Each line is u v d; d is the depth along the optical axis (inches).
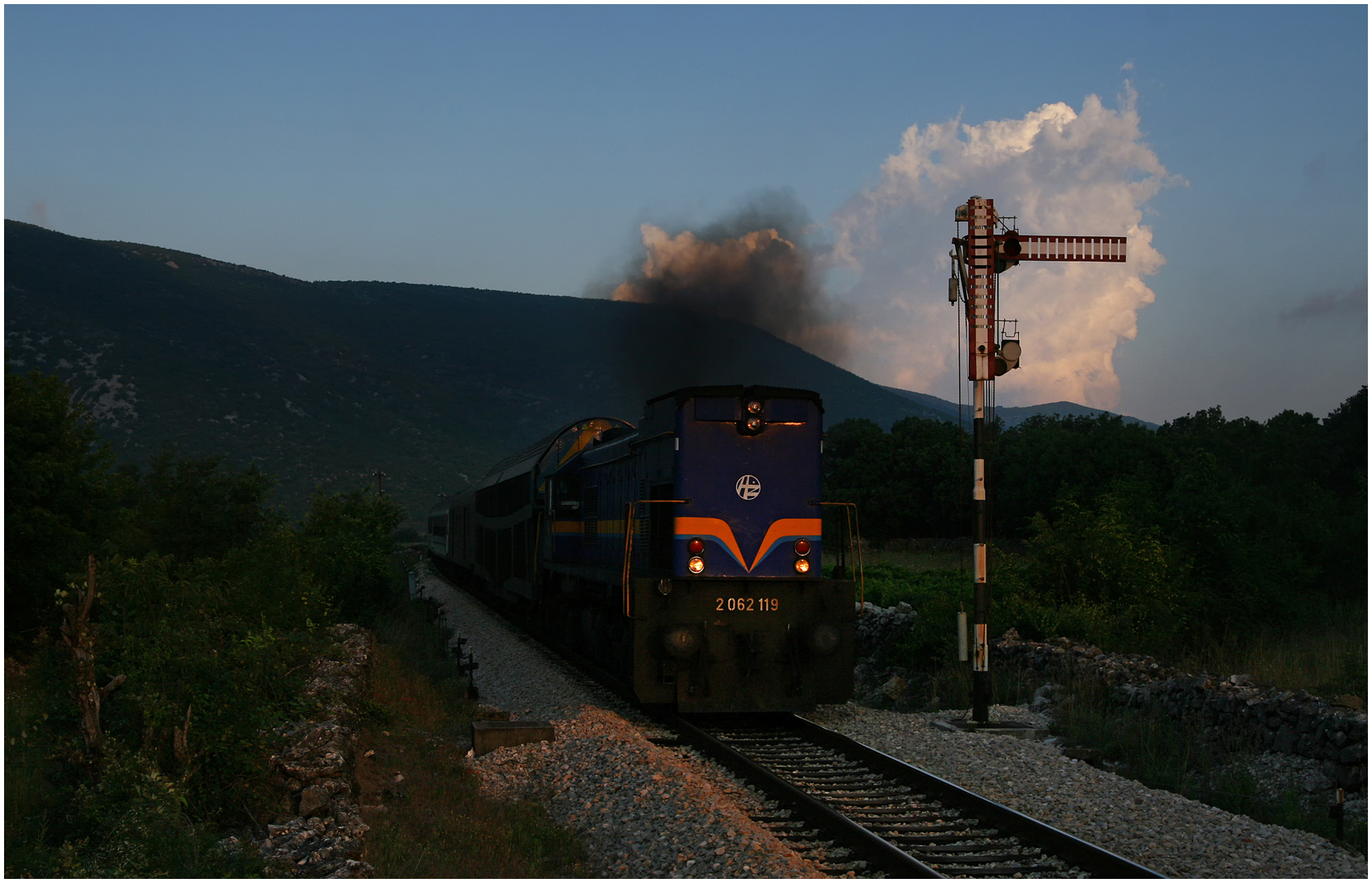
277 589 561.3
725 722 525.3
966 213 529.7
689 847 309.4
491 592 1137.4
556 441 808.9
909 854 306.0
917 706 626.2
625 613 564.7
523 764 441.1
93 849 280.7
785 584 517.3
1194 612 714.8
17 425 625.0
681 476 516.4
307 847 278.2
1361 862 301.3
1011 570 739.4
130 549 697.6
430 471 5531.5
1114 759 460.8
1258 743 438.3
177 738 315.3
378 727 460.8
